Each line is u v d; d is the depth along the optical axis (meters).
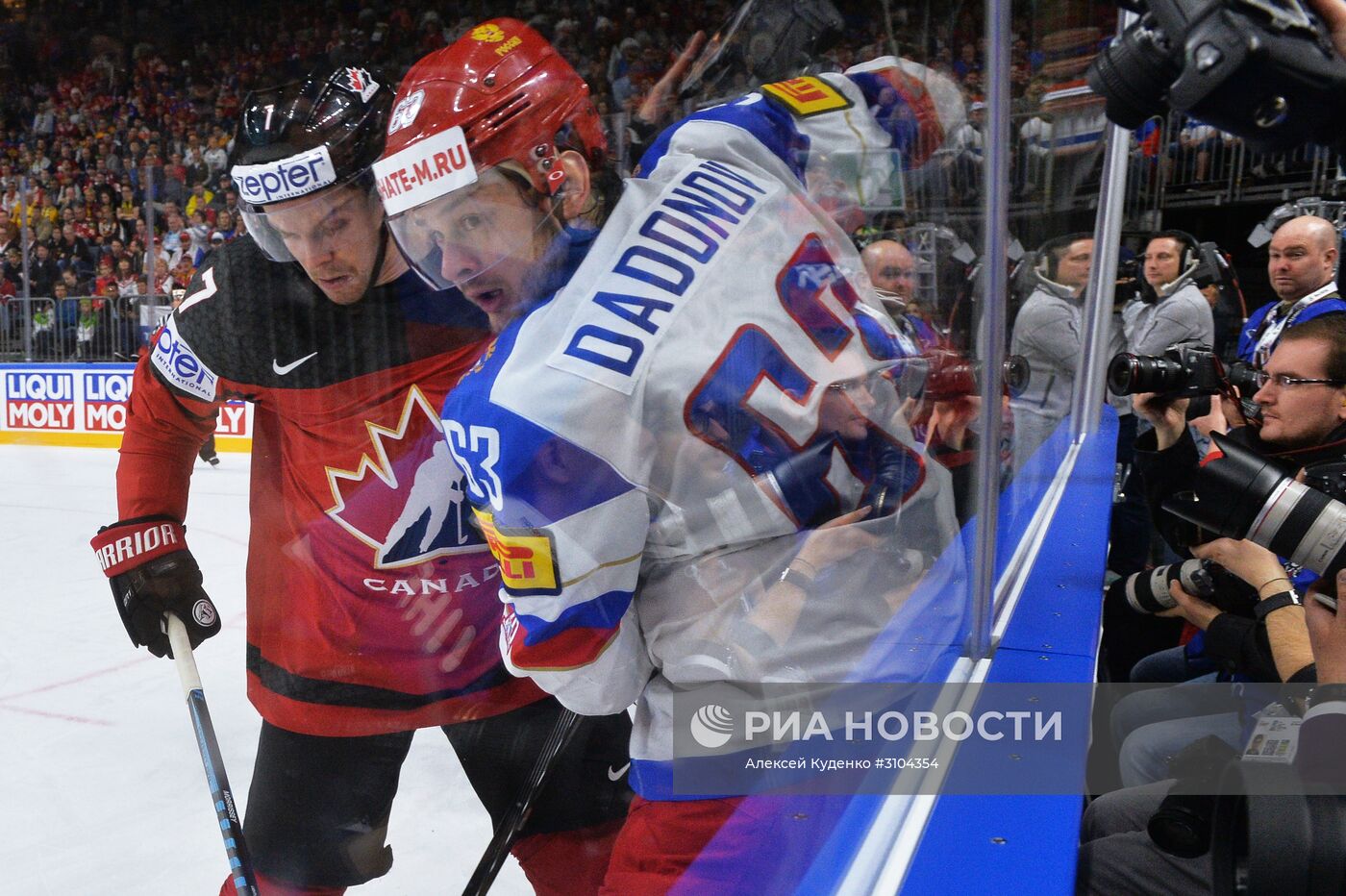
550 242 0.52
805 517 0.67
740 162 0.67
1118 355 1.34
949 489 0.86
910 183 0.81
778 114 0.69
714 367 0.60
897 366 0.77
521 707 0.67
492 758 0.65
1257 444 1.34
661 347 0.58
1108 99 0.45
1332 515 0.73
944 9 0.83
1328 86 0.37
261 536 0.57
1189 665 1.56
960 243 0.87
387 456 0.57
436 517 0.61
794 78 0.71
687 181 0.64
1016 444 1.28
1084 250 2.07
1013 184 1.11
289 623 0.57
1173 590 1.30
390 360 0.54
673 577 0.66
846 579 0.71
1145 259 3.09
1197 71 0.38
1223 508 0.77
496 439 0.54
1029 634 1.00
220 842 0.55
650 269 0.59
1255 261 6.49
